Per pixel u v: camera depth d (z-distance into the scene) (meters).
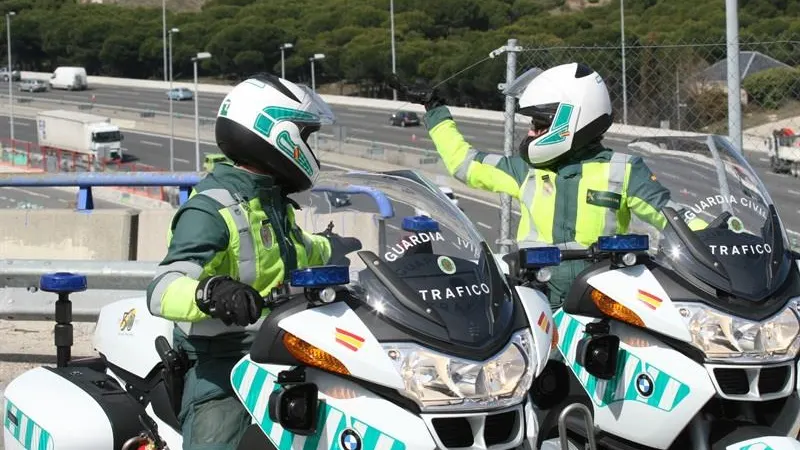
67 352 5.43
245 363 4.32
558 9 148.50
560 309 5.66
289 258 4.57
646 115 13.40
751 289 5.10
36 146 76.75
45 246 12.02
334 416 4.04
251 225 4.44
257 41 113.12
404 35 107.69
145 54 124.12
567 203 6.07
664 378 5.17
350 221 4.86
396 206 4.77
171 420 4.75
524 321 4.29
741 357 5.01
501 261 5.67
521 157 6.33
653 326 5.16
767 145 20.48
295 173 4.56
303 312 4.12
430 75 81.56
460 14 114.62
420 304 4.07
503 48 10.30
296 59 104.88
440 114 6.61
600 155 6.09
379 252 4.36
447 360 3.96
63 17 136.62
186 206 4.41
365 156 46.84
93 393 4.91
